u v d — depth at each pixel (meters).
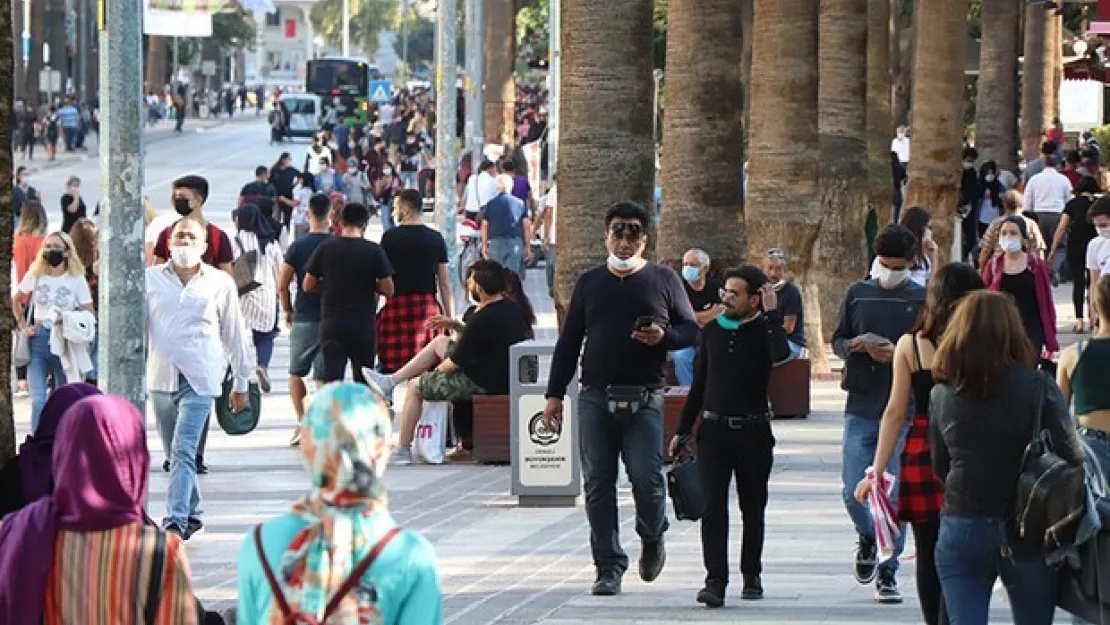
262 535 12.20
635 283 24.53
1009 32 89.06
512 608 24.75
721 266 42.84
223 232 36.25
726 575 24.75
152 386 29.02
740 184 43.12
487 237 67.56
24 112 176.50
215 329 29.06
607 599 25.23
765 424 24.50
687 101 42.81
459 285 69.62
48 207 119.44
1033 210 70.38
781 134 49.91
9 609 13.62
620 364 24.55
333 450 12.04
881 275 24.38
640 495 24.89
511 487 33.22
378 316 40.38
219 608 24.80
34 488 16.25
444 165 69.25
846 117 55.75
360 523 12.12
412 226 40.12
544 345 32.94
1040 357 31.75
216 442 41.34
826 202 55.91
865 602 24.81
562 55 37.66
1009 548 17.92
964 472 17.95
